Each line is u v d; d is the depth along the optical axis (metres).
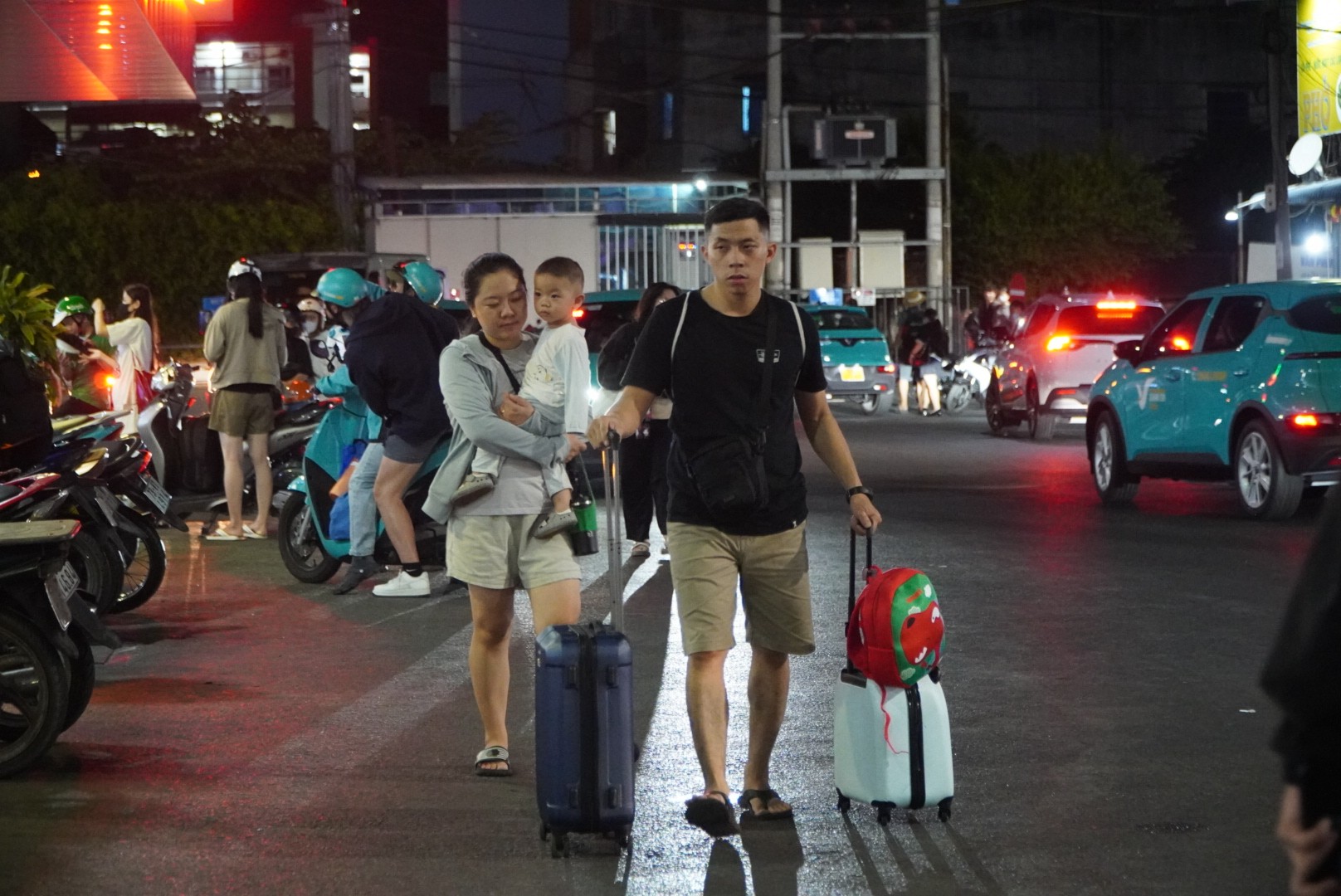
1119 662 8.98
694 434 6.00
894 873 5.63
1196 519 15.12
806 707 8.10
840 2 64.38
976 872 5.62
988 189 54.34
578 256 38.38
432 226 38.62
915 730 6.09
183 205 43.66
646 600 11.12
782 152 42.56
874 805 6.16
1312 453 14.30
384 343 10.79
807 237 55.69
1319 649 2.52
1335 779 2.54
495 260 6.84
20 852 5.90
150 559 10.61
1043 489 17.95
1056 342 24.48
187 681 8.76
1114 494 16.47
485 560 6.71
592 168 70.06
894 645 6.05
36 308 14.62
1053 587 11.44
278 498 14.91
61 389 15.13
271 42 62.50
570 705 5.74
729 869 5.69
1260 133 65.19
